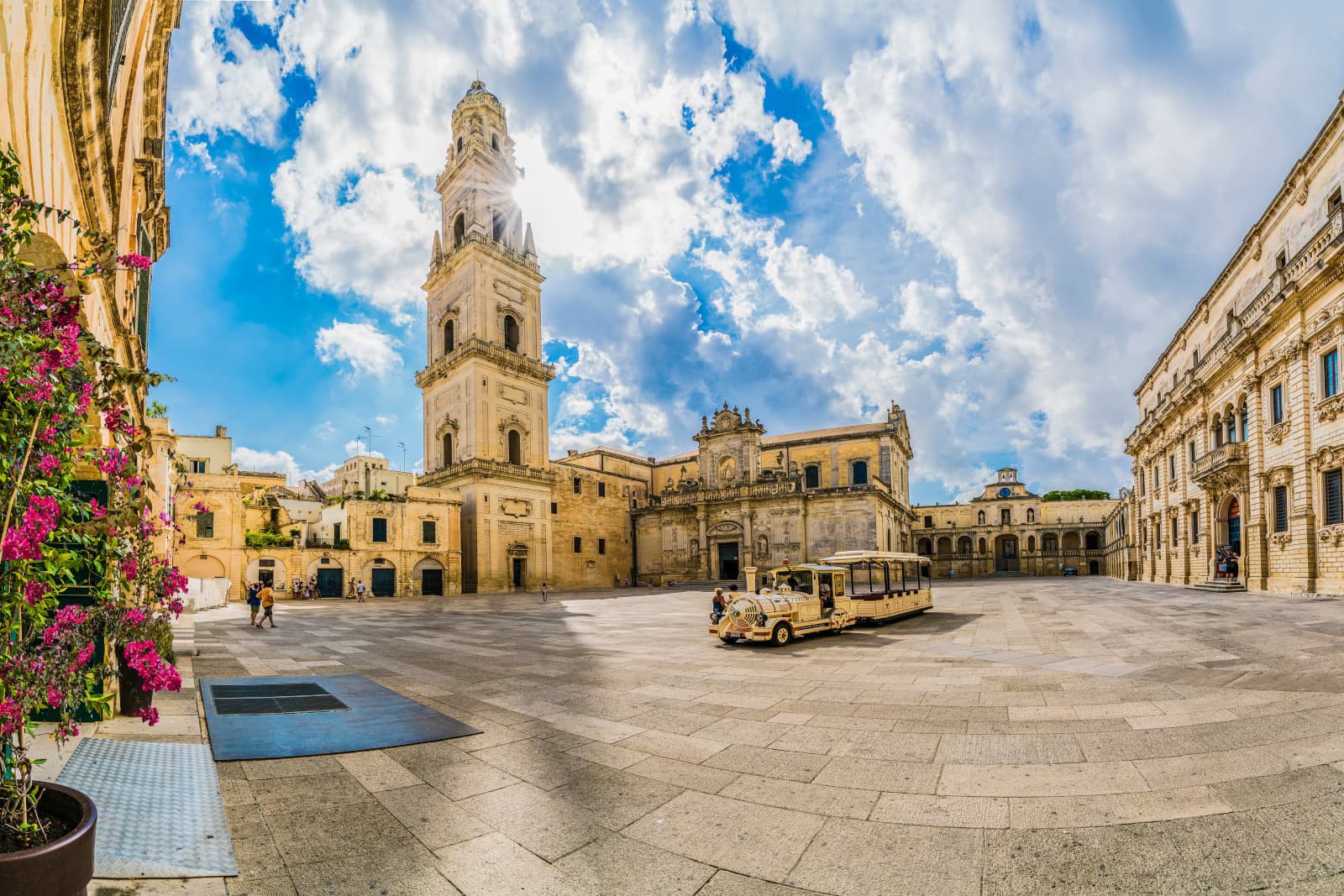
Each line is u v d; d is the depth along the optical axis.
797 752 7.59
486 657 16.02
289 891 4.42
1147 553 52.53
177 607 5.77
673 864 4.88
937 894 4.41
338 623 26.91
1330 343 24.70
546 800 6.16
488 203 64.19
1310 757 6.66
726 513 67.12
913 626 21.94
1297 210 28.61
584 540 69.94
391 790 6.41
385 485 76.31
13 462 3.46
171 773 6.55
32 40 4.40
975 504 105.12
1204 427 38.47
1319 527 25.53
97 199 6.88
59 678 3.78
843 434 71.19
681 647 17.78
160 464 21.45
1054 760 7.01
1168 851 4.90
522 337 64.75
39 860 3.08
